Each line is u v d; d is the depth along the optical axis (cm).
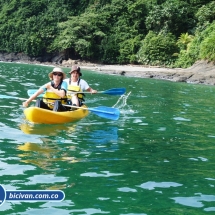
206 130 657
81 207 310
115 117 681
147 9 3916
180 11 3462
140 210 308
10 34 4400
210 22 3309
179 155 487
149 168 425
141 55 3375
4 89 1078
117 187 359
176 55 3152
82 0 4519
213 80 2080
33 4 4606
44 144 502
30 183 356
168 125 690
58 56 4109
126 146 519
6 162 415
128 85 1585
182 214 304
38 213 295
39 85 1302
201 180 392
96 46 3841
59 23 4122
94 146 508
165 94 1275
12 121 632
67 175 385
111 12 4088
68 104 731
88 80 1775
